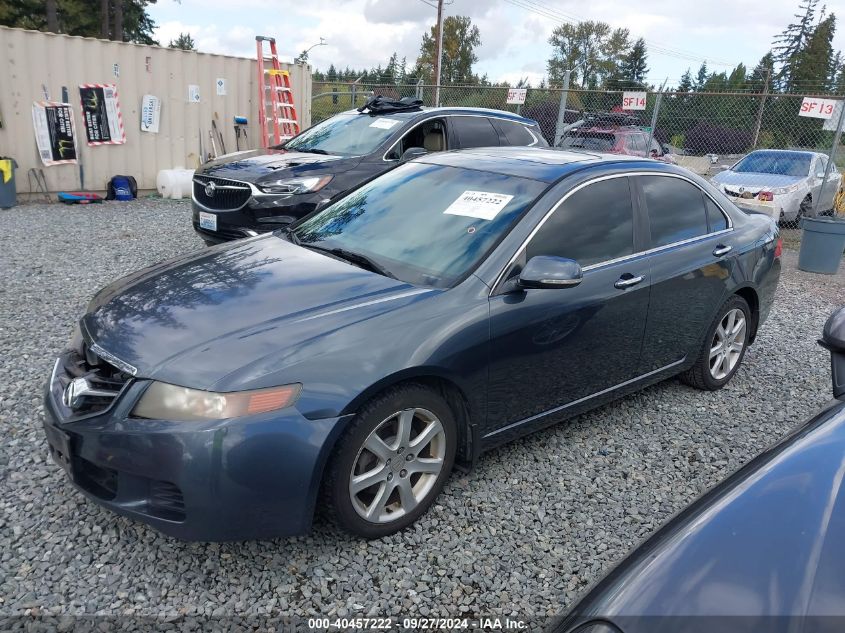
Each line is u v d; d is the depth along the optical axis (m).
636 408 4.43
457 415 3.14
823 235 9.20
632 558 1.61
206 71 12.23
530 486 3.41
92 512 2.97
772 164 12.94
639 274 3.76
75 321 5.36
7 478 3.18
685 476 3.62
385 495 2.87
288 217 6.43
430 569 2.77
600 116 15.80
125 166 11.59
